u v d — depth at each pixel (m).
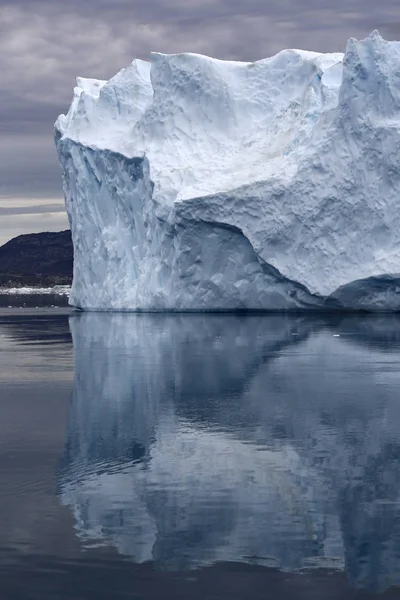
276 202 87.81
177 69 101.50
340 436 28.50
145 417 32.38
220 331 72.19
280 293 90.69
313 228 87.19
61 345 64.06
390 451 26.36
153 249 98.62
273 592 16.44
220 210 88.69
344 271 86.06
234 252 91.00
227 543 18.75
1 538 19.08
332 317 87.38
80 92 117.62
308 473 23.98
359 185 85.94
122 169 102.50
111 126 108.31
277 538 19.06
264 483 23.05
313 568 17.50
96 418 32.31
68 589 16.48
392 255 83.81
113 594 16.28
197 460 25.52
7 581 16.84
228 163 96.25
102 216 107.12
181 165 97.69
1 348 62.16
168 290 96.00
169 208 93.38
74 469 24.61
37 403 36.00
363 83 86.75
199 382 41.72
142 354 55.69
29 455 26.38
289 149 93.62
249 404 35.00
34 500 21.69
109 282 105.12
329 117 89.62
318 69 97.25
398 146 84.44
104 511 20.83
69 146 108.56
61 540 18.92
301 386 39.84
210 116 101.25
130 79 109.38
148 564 17.67
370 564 17.67
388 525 19.77
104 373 45.81
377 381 41.12
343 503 21.28
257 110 101.88
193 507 21.06
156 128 101.31
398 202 84.50
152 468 24.67
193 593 16.36
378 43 87.00
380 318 84.81
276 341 62.38
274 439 28.20
